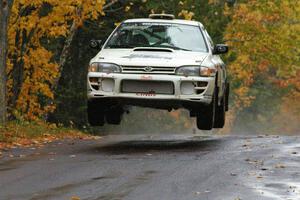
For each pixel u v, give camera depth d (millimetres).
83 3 35938
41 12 34375
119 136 31891
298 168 18562
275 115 90750
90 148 23938
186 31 25984
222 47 25969
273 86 89438
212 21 64312
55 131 33062
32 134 29078
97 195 15039
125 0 48312
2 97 28984
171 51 24438
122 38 25703
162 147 24156
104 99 23547
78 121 48812
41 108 41219
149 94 23188
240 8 71188
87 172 17984
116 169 18438
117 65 23312
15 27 34062
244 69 74062
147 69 23156
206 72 23375
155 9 50500
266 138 27875
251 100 85625
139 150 23094
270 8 72188
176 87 23109
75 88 49625
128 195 15039
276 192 15352
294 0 72500
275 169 18391
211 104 24188
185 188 15797
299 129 93375
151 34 25719
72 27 40594
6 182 16656
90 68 23688
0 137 25984
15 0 33375
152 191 15453
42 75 36125
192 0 55938
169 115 63812
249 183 16375
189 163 19484
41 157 21156
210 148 23578
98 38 49594
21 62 35406
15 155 21766
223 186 16016
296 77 86250
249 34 72312
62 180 16875
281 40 72938
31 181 16766
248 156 21031
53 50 43094
